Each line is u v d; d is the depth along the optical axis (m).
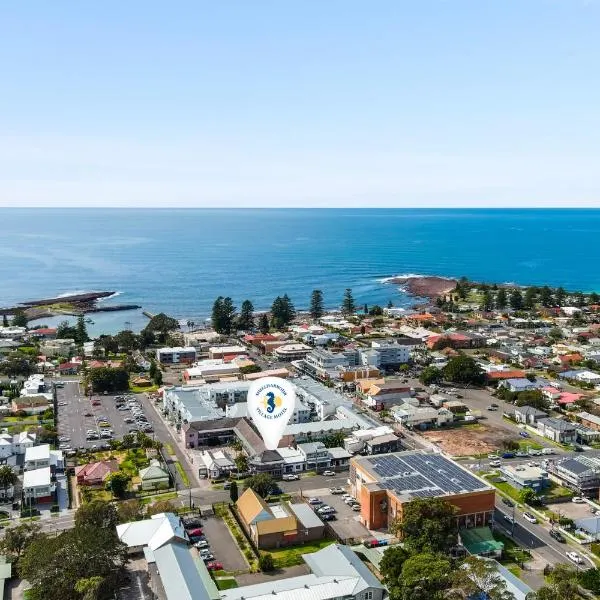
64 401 177.25
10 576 87.44
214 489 119.94
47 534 97.38
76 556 79.69
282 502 110.12
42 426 153.00
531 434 152.00
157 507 105.94
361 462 116.50
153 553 88.44
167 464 132.25
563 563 94.44
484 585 78.69
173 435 150.75
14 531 93.12
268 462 127.50
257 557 95.06
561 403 172.50
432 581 77.50
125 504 104.88
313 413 164.12
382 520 104.81
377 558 92.50
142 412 167.50
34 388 180.12
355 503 114.44
